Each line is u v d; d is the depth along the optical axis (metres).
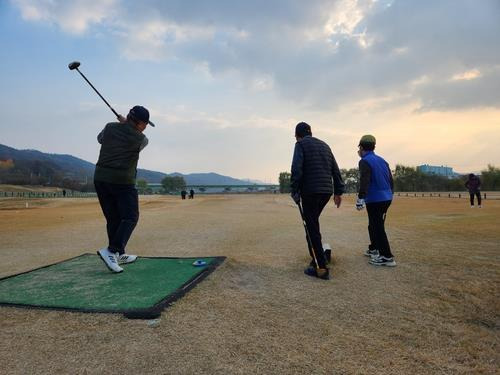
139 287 3.41
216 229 8.58
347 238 6.64
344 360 2.20
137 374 2.03
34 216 14.73
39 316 2.77
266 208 19.20
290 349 2.32
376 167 4.37
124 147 3.91
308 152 4.00
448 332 2.60
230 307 2.97
